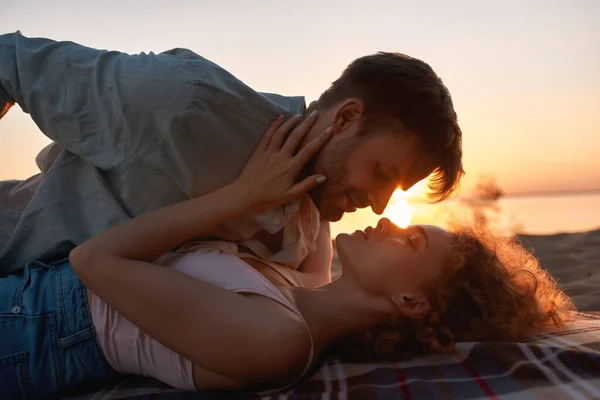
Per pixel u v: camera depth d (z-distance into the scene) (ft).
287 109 5.52
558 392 4.98
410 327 5.86
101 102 5.31
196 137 5.18
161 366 5.12
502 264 6.18
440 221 6.82
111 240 4.85
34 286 5.33
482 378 5.32
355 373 5.57
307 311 5.62
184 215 5.03
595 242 17.11
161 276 4.73
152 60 5.41
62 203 5.70
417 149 5.21
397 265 5.76
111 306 4.83
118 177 5.55
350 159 5.21
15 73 5.50
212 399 4.99
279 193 5.15
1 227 6.35
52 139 5.64
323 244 7.00
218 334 4.59
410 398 4.91
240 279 5.04
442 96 5.24
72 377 5.20
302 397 4.95
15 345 5.04
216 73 5.33
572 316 7.42
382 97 5.12
